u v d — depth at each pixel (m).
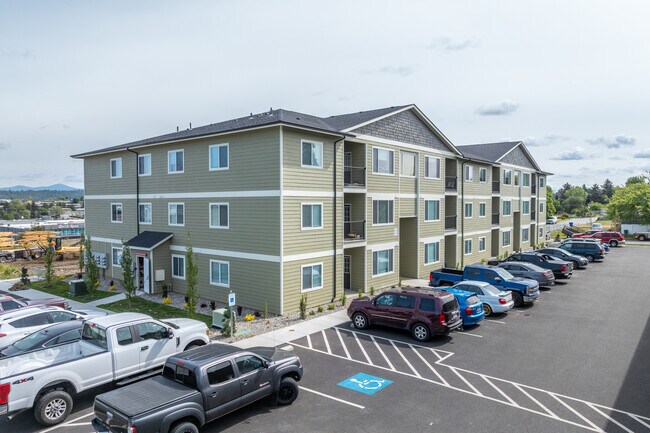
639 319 20.20
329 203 23.27
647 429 10.30
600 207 132.12
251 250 21.95
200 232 24.56
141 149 27.98
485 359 14.95
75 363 11.07
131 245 26.59
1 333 15.06
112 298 25.03
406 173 29.83
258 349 12.23
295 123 20.73
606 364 14.45
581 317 20.61
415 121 30.56
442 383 12.94
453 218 36.22
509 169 46.50
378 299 18.20
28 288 28.44
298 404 11.63
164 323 14.12
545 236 58.25
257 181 21.53
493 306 20.64
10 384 9.99
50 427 10.66
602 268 36.56
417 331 16.98
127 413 8.72
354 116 28.48
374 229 26.78
